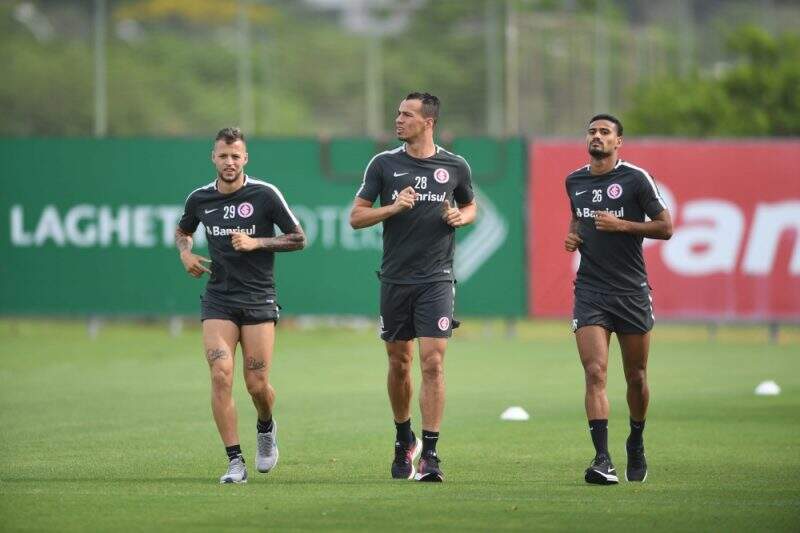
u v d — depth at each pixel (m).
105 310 94.69
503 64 169.62
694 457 44.31
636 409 39.50
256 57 190.12
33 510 34.41
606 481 38.53
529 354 84.81
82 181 94.38
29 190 94.69
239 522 32.91
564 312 92.81
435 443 39.56
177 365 76.62
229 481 38.62
